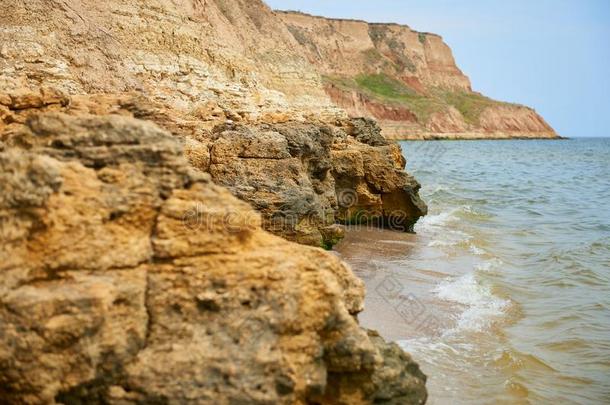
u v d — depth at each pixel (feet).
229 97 85.20
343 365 19.75
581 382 29.71
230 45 105.40
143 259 18.74
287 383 18.51
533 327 37.24
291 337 19.33
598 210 96.48
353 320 20.52
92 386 17.62
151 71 77.71
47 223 17.72
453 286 43.73
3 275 17.17
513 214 90.22
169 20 85.05
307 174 48.01
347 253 51.24
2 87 48.37
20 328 16.97
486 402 26.55
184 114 58.49
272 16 159.02
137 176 19.11
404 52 484.33
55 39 58.85
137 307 18.28
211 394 17.98
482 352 31.81
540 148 332.39
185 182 19.71
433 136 376.07
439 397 26.50
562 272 52.03
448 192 113.50
